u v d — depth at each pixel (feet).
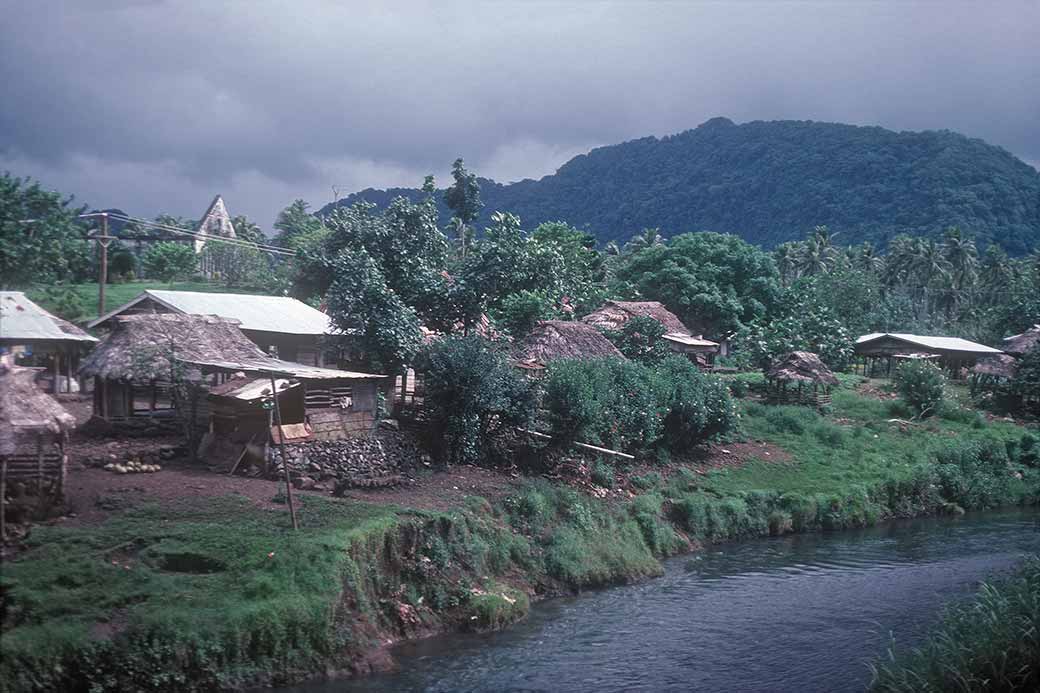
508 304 127.85
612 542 93.66
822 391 185.78
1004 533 120.67
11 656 49.52
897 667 60.64
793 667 66.28
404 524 75.51
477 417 99.81
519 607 76.07
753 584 90.43
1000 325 286.66
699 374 134.51
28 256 139.44
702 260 249.14
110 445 86.48
